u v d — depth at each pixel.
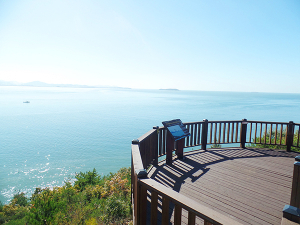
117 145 38.25
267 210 2.96
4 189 18.86
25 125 63.72
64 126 61.00
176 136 4.93
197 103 169.75
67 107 126.81
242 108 118.94
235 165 5.01
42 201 5.62
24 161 28.56
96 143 39.97
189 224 1.56
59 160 29.02
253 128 43.00
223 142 6.81
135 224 2.49
